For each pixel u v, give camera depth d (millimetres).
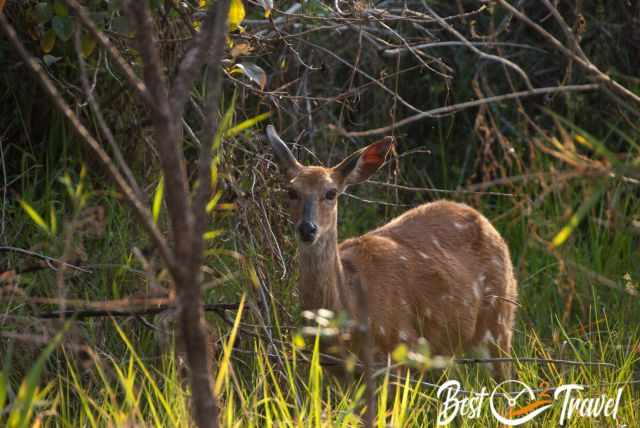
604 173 5066
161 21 10406
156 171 11328
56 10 9117
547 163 14344
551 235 8344
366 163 11328
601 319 11500
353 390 10039
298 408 7633
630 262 12875
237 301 10672
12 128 12508
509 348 12242
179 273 4500
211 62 4625
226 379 7367
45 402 6879
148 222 4488
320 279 10188
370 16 11039
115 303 6605
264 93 10898
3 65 12219
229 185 10844
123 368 8961
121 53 10578
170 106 4750
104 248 10625
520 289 13195
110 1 9055
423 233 11906
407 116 16375
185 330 4609
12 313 9430
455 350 11945
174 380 7566
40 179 12188
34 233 11016
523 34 16781
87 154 11797
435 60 12227
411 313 11094
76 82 12117
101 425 7641
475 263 12078
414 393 8289
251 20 11773
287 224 11797
